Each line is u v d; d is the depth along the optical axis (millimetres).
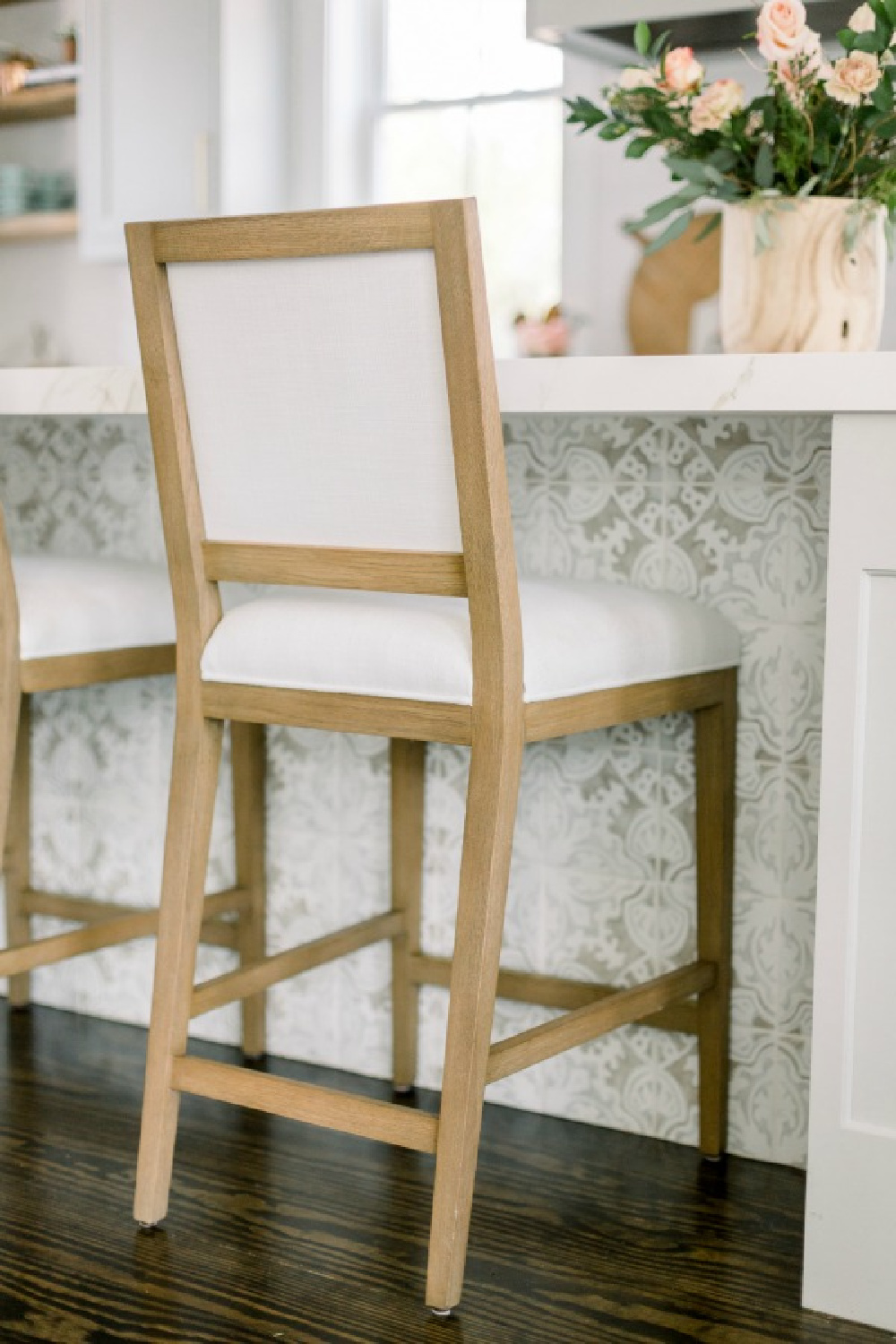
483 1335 1351
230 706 1508
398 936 1932
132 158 4051
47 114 4430
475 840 1360
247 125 3768
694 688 1654
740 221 1539
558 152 3414
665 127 1586
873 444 1348
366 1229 1559
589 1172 1725
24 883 2273
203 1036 2170
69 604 1746
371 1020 2025
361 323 1345
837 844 1393
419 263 1297
